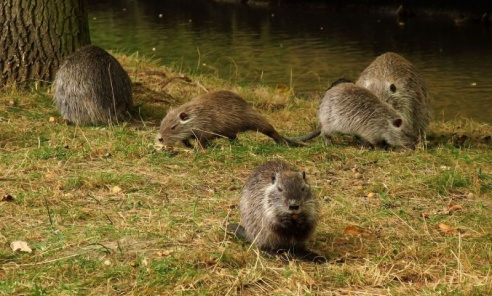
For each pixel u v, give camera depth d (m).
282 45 22.14
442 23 25.06
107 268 6.67
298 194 6.77
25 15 12.52
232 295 6.29
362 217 8.16
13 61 12.52
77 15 12.95
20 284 6.31
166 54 21.09
